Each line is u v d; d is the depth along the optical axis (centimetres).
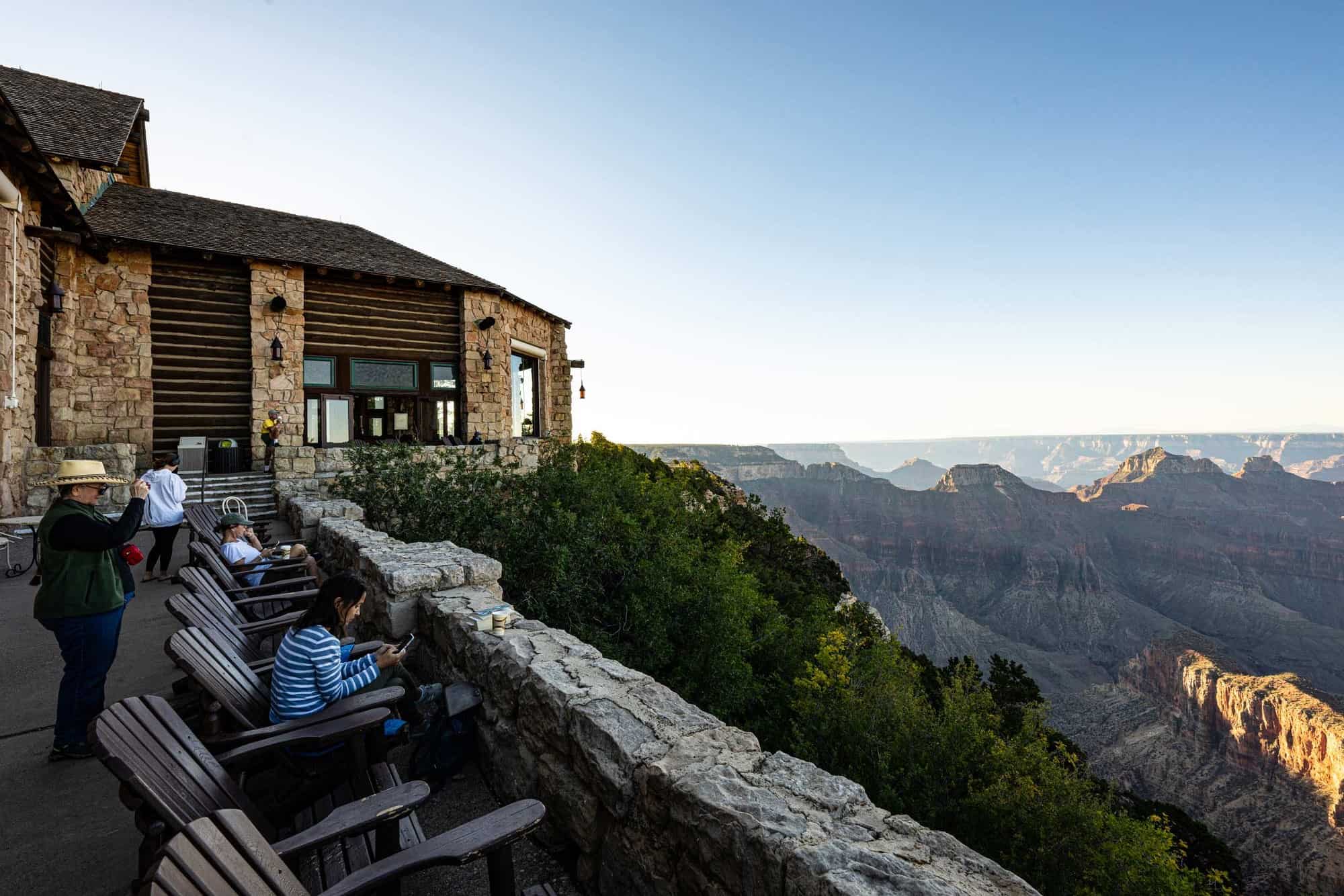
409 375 2009
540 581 1193
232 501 1257
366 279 1923
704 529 2630
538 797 352
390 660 393
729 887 232
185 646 326
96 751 195
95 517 402
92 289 1571
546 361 2620
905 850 223
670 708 335
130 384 1606
